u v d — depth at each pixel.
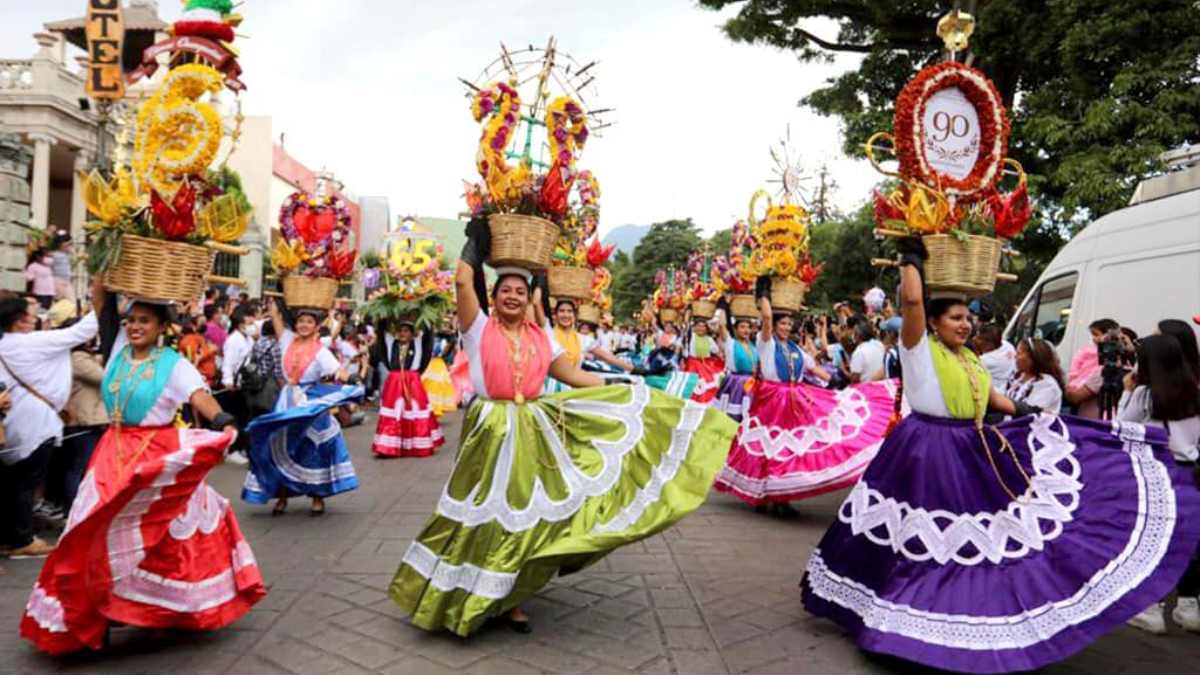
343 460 7.16
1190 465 4.76
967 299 4.32
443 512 4.29
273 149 33.81
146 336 4.04
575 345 8.38
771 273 7.44
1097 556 3.77
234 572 4.20
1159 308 7.09
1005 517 3.98
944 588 3.88
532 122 4.57
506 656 4.03
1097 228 8.11
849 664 4.01
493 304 4.58
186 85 4.02
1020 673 3.96
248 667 3.87
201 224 4.11
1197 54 12.90
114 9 11.99
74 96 18.84
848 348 12.66
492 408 4.37
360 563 5.59
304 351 7.32
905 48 17.56
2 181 11.85
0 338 5.52
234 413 9.89
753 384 7.49
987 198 4.31
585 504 4.33
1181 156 8.05
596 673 3.85
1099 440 4.07
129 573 3.79
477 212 4.53
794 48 18.89
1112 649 4.33
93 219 4.03
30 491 5.67
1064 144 14.03
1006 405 4.38
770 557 5.94
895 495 4.18
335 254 7.38
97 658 3.95
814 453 6.98
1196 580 4.57
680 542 6.35
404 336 10.54
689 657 4.07
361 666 3.89
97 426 6.44
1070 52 13.74
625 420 4.60
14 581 5.15
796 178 7.59
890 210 4.34
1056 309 8.55
